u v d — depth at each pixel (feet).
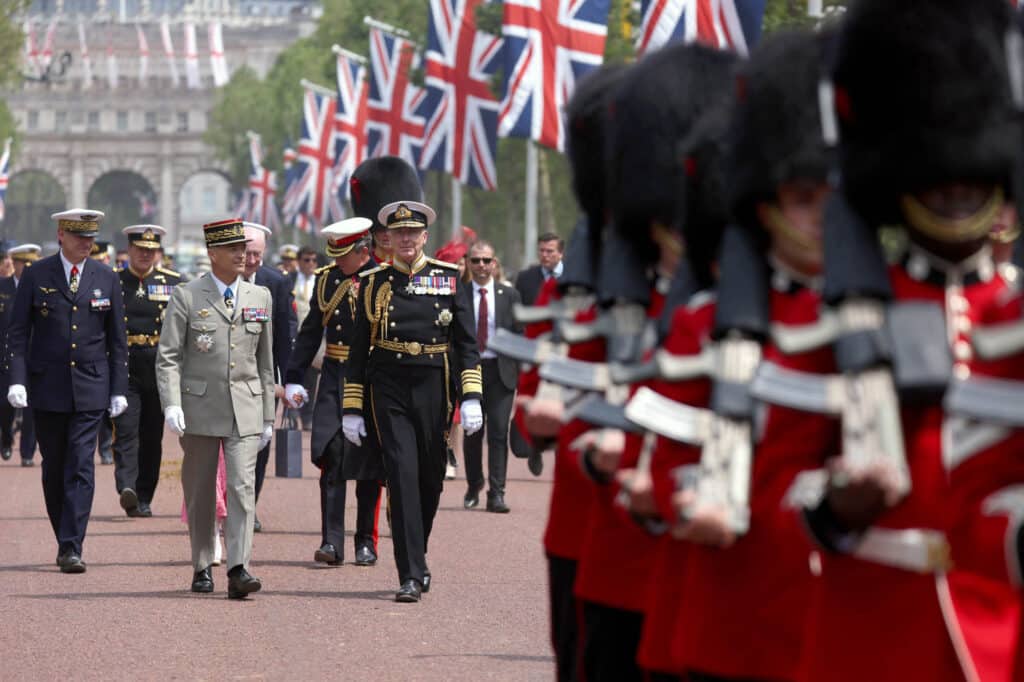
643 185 75.41
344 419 143.95
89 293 164.86
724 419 56.08
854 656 52.39
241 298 147.74
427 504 146.10
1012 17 52.85
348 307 165.27
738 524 55.11
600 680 76.69
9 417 286.25
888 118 52.13
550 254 221.87
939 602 51.78
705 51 76.64
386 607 141.18
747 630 57.47
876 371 50.78
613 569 75.36
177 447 309.83
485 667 116.47
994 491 51.90
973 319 52.75
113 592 149.07
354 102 635.25
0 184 626.64
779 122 57.93
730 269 58.08
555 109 328.29
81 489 162.20
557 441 82.12
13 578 157.28
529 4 326.85
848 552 52.34
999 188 52.85
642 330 76.23
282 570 162.71
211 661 118.83
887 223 52.90
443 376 143.33
